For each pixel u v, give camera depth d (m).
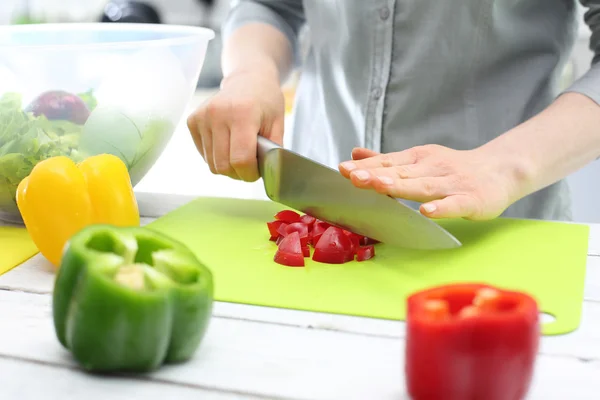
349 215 0.99
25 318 0.80
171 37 1.27
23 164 1.04
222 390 0.66
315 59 1.49
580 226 1.07
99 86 1.06
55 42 1.30
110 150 1.09
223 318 0.79
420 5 1.30
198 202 1.22
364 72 1.38
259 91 1.18
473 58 1.31
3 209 1.11
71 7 2.57
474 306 0.61
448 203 0.90
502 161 0.99
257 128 1.13
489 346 0.58
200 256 0.97
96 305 0.65
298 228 1.00
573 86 1.11
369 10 1.33
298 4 1.56
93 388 0.66
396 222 0.93
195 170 2.29
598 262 0.95
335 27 1.41
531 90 1.32
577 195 1.84
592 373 0.68
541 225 1.07
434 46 1.32
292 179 1.05
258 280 0.89
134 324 0.65
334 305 0.82
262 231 1.07
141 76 1.08
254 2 1.55
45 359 0.71
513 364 0.59
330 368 0.69
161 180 2.24
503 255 0.96
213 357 0.71
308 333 0.76
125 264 0.69
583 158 1.05
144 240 0.72
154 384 0.67
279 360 0.70
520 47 1.31
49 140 1.04
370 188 0.91
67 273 0.68
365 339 0.74
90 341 0.66
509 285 0.86
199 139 1.19
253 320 0.79
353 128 1.45
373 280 0.88
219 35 2.50
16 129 1.03
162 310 0.65
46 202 0.92
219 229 1.08
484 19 1.28
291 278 0.89
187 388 0.66
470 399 0.60
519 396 0.60
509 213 1.36
